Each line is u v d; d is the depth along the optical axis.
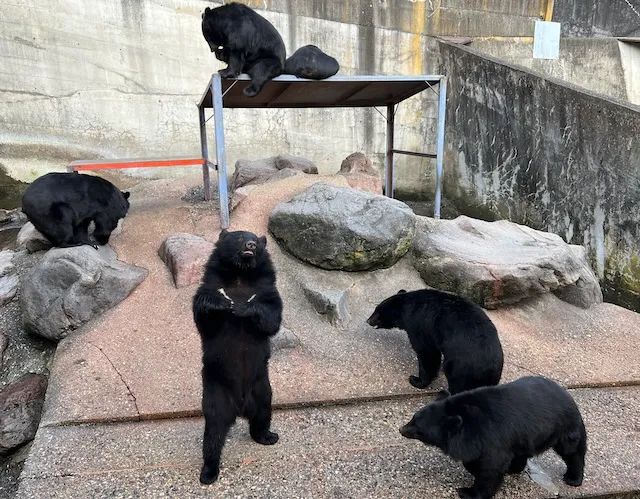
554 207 6.87
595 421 3.41
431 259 4.84
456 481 2.84
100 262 4.36
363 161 6.94
